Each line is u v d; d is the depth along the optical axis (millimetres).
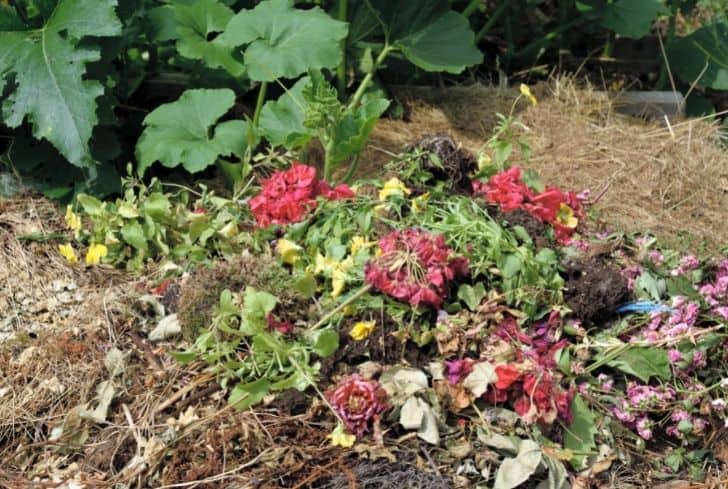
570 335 2148
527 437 2055
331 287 2162
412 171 2297
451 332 2090
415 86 2773
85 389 2131
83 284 2285
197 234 2275
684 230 2494
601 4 2762
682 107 2795
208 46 2498
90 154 2332
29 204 2420
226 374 2094
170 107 2426
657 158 2645
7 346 2191
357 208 2236
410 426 2029
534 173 2357
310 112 2305
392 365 2096
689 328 2131
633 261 2270
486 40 2947
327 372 2086
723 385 2121
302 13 2465
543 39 2846
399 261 2100
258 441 2045
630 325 2172
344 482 2002
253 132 2373
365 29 2674
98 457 2062
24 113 2326
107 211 2311
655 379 2139
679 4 2842
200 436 2055
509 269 2133
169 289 2221
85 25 2330
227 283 2154
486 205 2264
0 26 2379
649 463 2107
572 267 2193
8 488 2031
